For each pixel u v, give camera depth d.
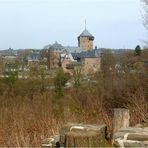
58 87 24.27
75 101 13.34
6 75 30.73
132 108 10.38
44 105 12.83
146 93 13.46
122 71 17.23
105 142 6.46
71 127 6.61
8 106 13.45
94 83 17.00
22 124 10.02
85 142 6.21
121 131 6.51
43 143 7.09
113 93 14.56
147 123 8.80
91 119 9.98
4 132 9.69
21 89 25.73
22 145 8.72
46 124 9.80
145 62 17.77
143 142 6.16
